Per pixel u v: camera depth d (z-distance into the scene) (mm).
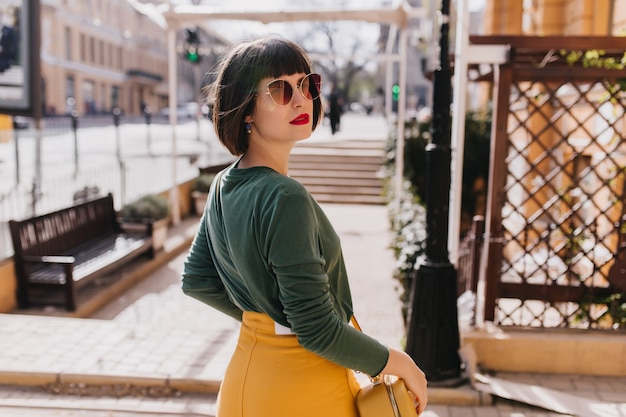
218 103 1609
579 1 8195
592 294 4602
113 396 3814
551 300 4656
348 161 16016
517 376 4199
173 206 10984
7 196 7586
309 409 1561
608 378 4164
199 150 17172
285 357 1560
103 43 55094
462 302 5445
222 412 1675
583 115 6957
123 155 14891
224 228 1582
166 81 70438
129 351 4320
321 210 1553
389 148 14633
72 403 3719
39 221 6586
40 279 6137
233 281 1632
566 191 4703
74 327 4801
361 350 1463
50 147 14445
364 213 13070
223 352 4324
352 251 9242
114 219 8578
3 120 14781
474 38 4922
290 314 1413
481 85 14461
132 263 8250
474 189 13516
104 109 55250
